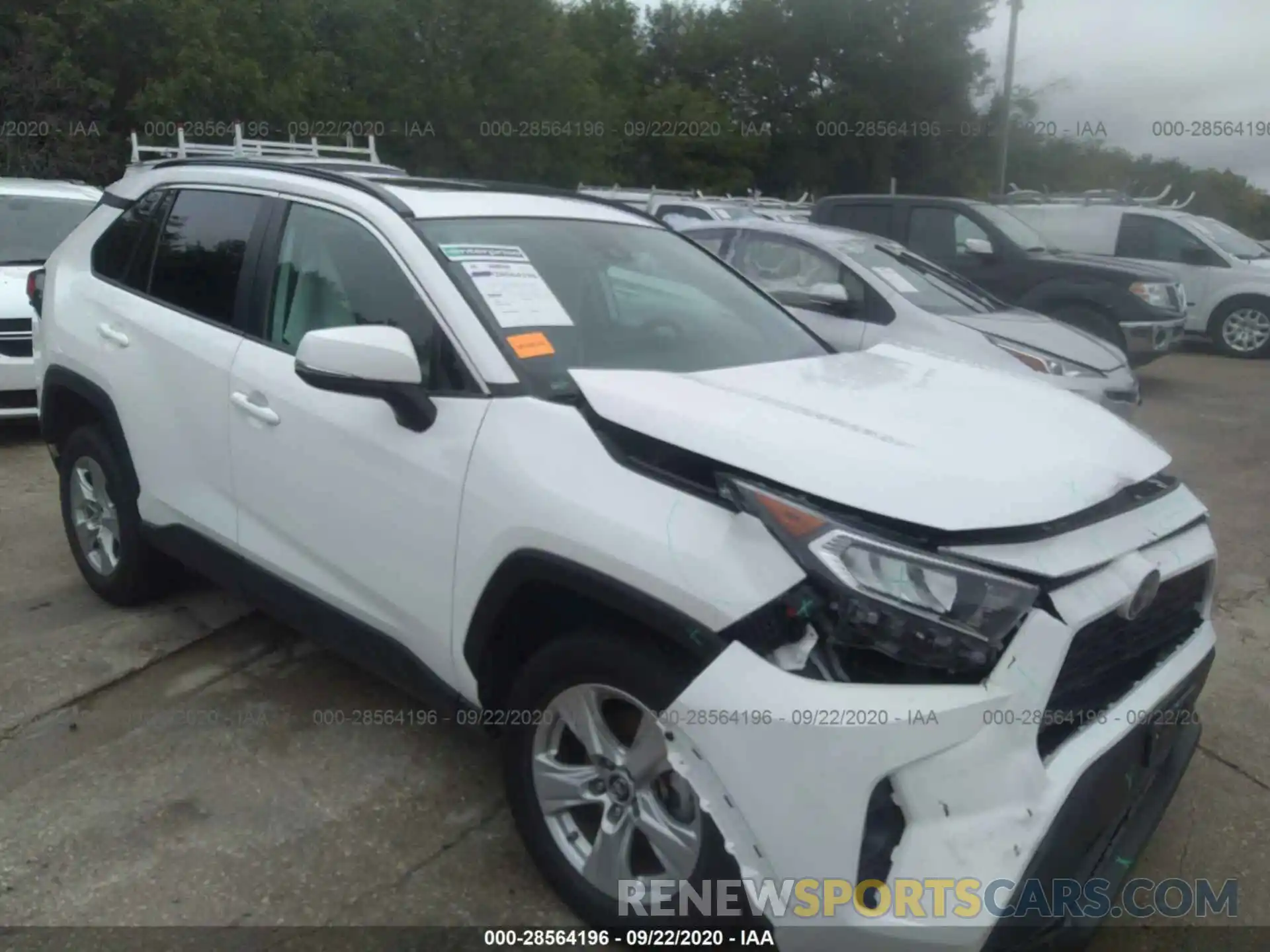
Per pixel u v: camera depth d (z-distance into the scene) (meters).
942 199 11.78
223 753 3.70
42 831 3.26
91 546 4.78
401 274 3.32
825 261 8.09
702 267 4.06
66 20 17.95
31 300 5.02
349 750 3.75
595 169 28.52
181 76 17.77
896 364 3.59
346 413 3.31
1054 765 2.42
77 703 3.99
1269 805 3.66
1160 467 3.00
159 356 4.08
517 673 3.03
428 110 24.86
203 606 4.80
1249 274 14.38
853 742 2.26
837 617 2.34
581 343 3.26
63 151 17.25
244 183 4.02
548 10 27.41
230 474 3.78
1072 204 15.54
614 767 2.77
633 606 2.54
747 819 2.37
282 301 3.71
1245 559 6.16
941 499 2.43
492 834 3.32
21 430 8.02
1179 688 2.86
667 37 41.12
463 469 2.96
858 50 38.78
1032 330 7.89
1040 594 2.39
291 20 21.06
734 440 2.60
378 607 3.30
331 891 3.05
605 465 2.72
